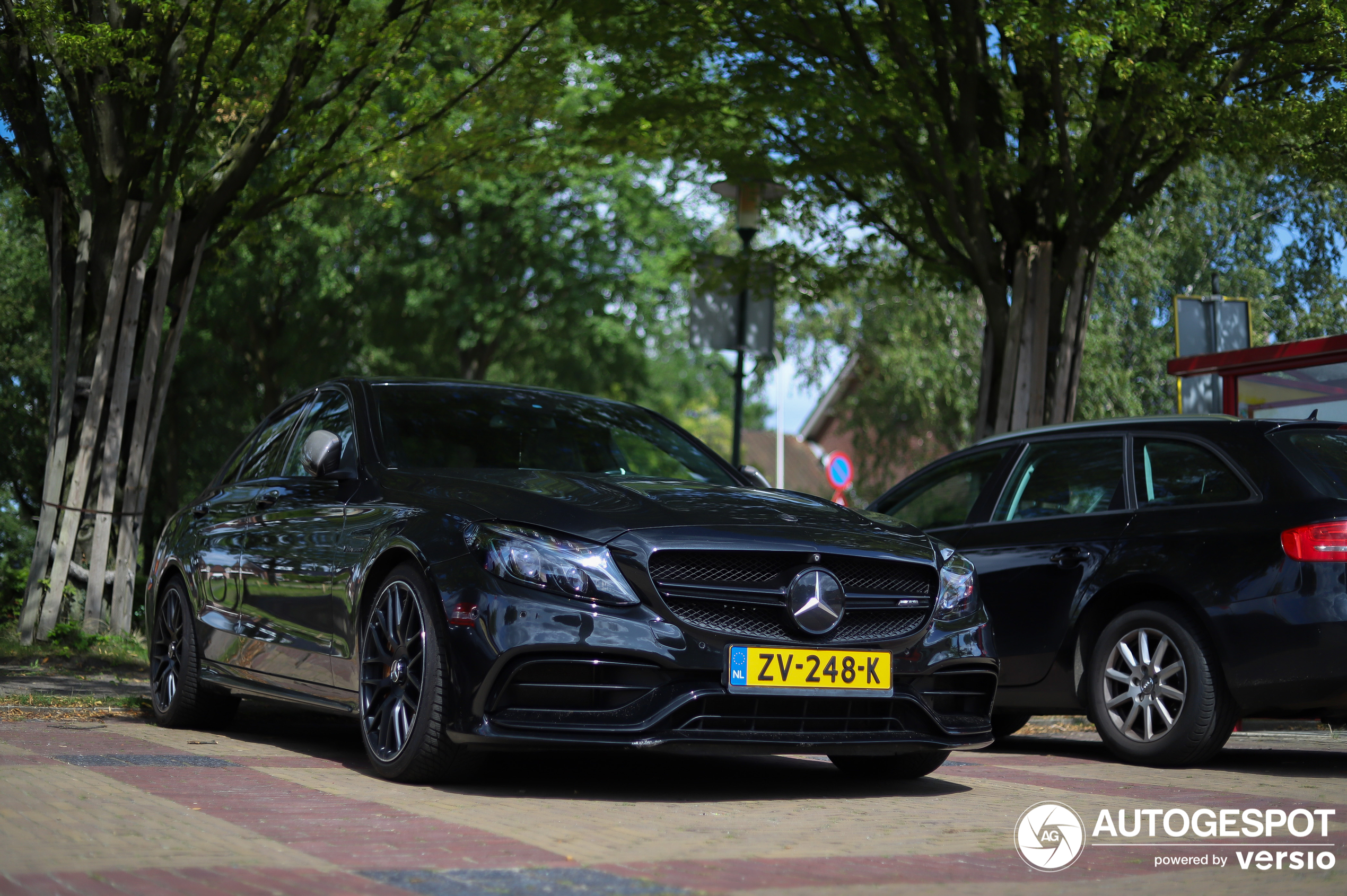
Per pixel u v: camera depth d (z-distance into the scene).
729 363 39.12
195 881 2.83
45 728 5.95
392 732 4.59
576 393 6.46
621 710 4.25
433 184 14.61
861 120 11.41
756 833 3.78
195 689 6.27
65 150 13.02
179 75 11.68
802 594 4.45
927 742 4.64
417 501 4.88
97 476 11.45
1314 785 5.41
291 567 5.43
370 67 12.84
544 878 2.99
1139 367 20.81
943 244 12.88
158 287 11.55
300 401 6.43
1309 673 5.66
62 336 12.20
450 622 4.37
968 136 11.67
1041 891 3.07
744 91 11.95
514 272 29.06
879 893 2.96
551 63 13.65
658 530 4.41
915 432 29.41
